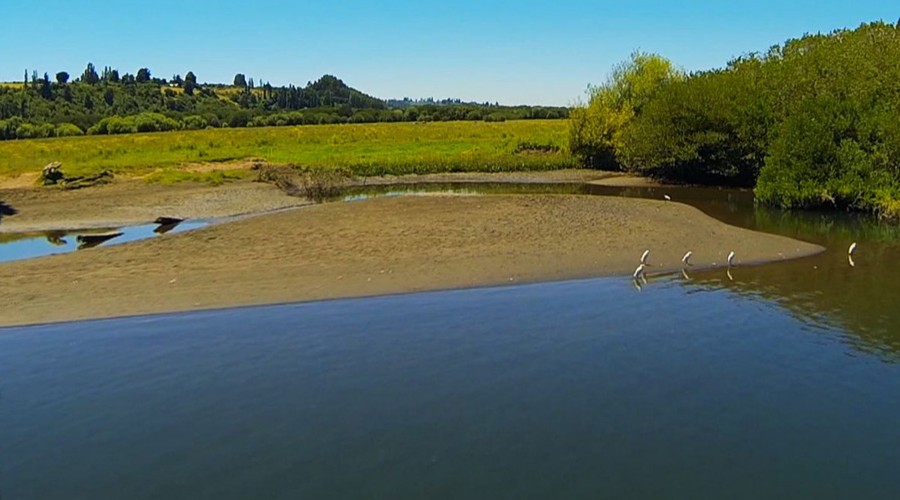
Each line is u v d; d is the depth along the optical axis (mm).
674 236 23938
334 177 43594
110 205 35562
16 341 14586
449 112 117562
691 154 44062
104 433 10562
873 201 30406
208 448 10023
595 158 55719
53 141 71125
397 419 10789
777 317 15664
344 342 14289
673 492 8695
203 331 15070
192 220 32562
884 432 10203
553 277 19016
